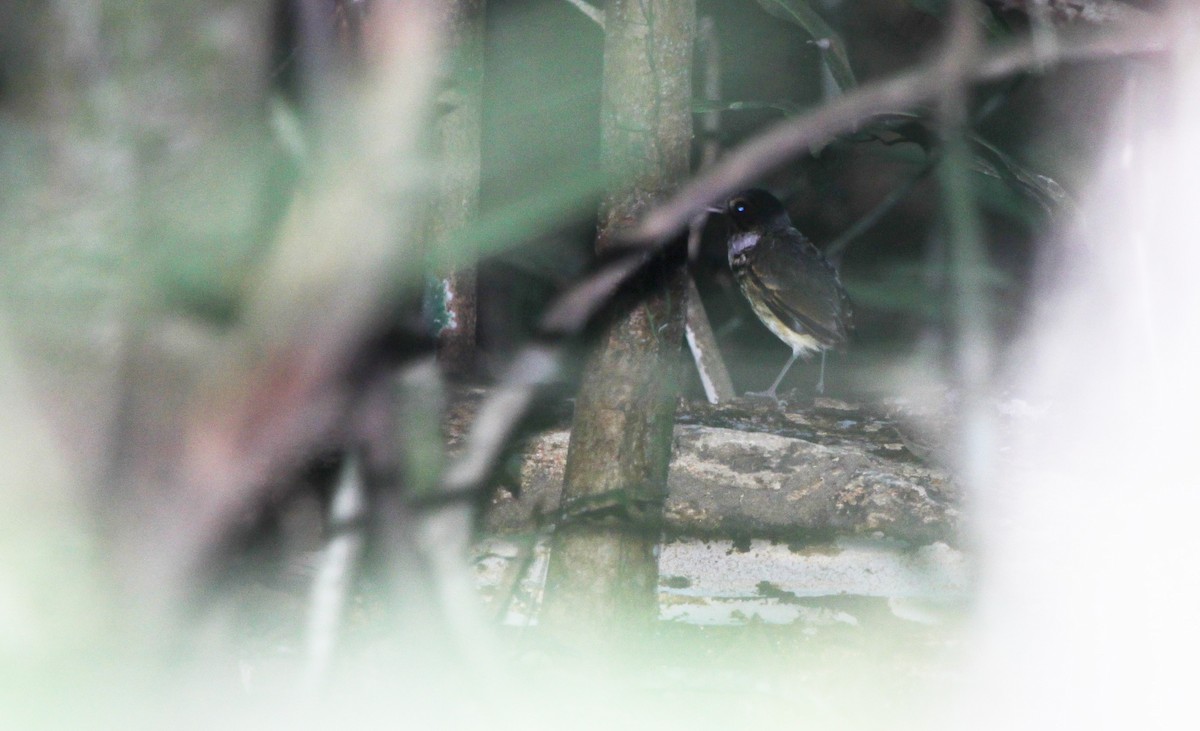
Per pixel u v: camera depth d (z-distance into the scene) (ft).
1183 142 25.20
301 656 17.90
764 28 46.70
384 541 15.19
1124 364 28.86
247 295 8.86
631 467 21.02
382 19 8.74
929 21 44.21
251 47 9.36
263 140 9.30
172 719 12.51
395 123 8.65
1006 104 33.35
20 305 9.14
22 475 9.54
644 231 15.26
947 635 23.44
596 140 43.83
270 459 9.23
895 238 49.93
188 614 12.62
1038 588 24.08
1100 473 26.21
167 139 9.14
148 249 9.12
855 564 24.63
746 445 25.75
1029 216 32.09
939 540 24.66
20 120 9.14
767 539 24.84
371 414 13.03
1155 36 14.32
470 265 27.32
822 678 22.03
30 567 10.05
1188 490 25.26
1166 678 22.06
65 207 9.00
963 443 27.32
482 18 27.07
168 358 9.09
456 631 15.07
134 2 9.09
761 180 48.08
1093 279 32.86
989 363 33.65
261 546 18.10
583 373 21.30
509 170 42.98
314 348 8.77
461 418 23.12
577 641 20.86
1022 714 21.44
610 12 20.11
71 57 9.08
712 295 56.65
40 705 11.51
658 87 19.72
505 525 23.38
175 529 9.55
